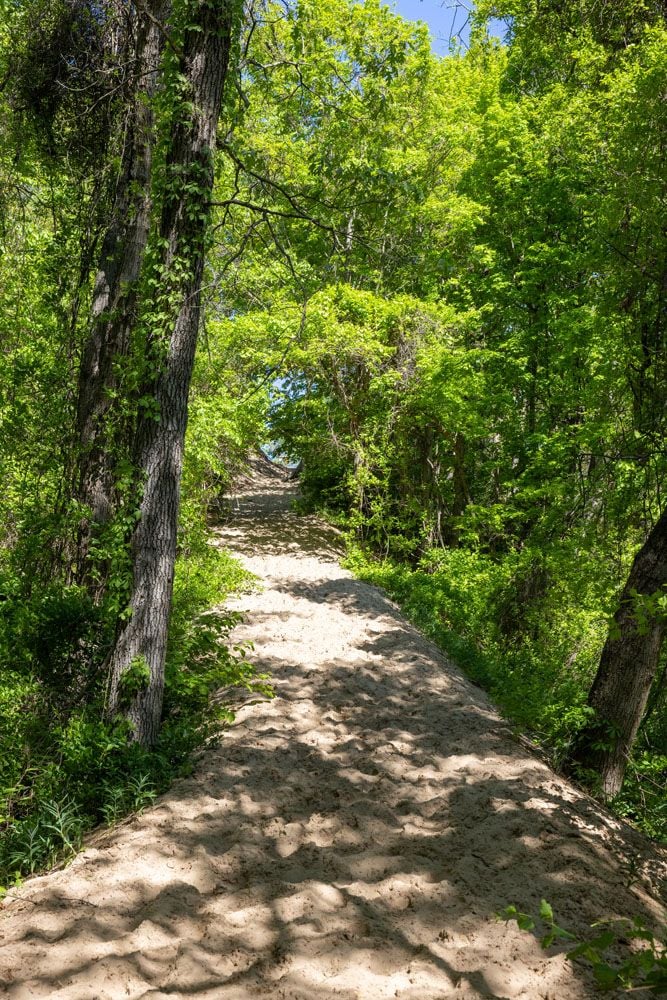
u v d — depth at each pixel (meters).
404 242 18.02
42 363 10.64
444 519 21.22
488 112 18.86
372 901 4.67
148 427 6.56
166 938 4.17
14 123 10.30
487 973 3.98
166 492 6.61
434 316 17.92
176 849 5.14
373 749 7.33
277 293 16.19
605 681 7.95
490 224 19.52
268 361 15.58
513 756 7.39
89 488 9.54
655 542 7.87
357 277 19.88
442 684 9.39
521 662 12.95
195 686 7.46
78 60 9.73
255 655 9.80
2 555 9.77
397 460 19.88
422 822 5.95
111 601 6.55
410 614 13.76
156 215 6.88
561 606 14.63
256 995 3.74
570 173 17.02
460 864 5.19
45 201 11.43
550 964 4.05
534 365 18.34
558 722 8.17
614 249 10.04
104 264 9.92
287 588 14.20
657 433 9.80
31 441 10.22
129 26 9.23
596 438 13.06
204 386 14.19
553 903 4.75
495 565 16.62
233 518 21.64
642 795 7.80
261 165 8.15
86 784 5.96
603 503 11.72
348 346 17.08
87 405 9.81
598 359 14.45
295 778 6.43
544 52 17.31
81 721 6.66
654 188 9.54
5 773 6.40
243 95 7.38
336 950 4.12
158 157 6.92
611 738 7.78
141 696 6.50
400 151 17.97
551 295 17.00
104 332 9.84
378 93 10.66
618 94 14.28
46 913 4.31
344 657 10.12
